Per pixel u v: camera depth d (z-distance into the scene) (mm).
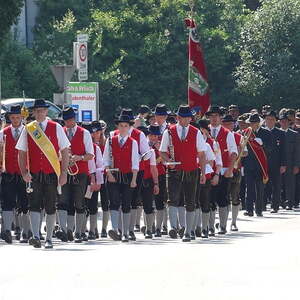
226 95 138625
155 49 131500
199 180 47094
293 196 69938
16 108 45531
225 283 30453
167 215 51500
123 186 46250
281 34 136375
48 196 41625
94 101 67938
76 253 39031
